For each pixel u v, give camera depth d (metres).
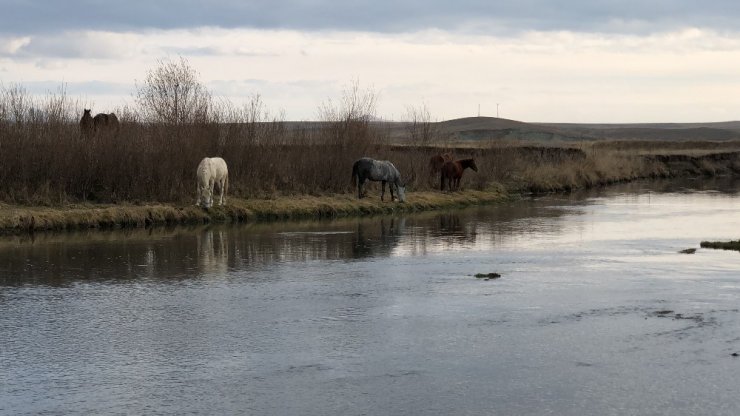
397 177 37.12
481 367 12.55
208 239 26.39
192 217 30.66
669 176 69.19
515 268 21.34
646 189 53.62
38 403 10.95
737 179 66.62
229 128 35.72
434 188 43.06
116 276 19.81
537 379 11.99
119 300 17.11
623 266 21.64
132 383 11.77
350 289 18.42
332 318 15.65
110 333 14.46
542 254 23.89
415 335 14.39
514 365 12.66
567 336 14.32
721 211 37.62
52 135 31.12
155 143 33.06
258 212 32.50
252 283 19.08
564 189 52.16
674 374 12.21
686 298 17.41
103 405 10.90
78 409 10.74
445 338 14.20
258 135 36.94
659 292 18.06
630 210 38.03
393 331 14.67
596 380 11.95
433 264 21.98
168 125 34.50
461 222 32.47
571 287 18.67
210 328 14.84
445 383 11.82
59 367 12.48
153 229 28.66
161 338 14.16
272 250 24.22
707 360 12.90
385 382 11.86
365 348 13.59
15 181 30.12
